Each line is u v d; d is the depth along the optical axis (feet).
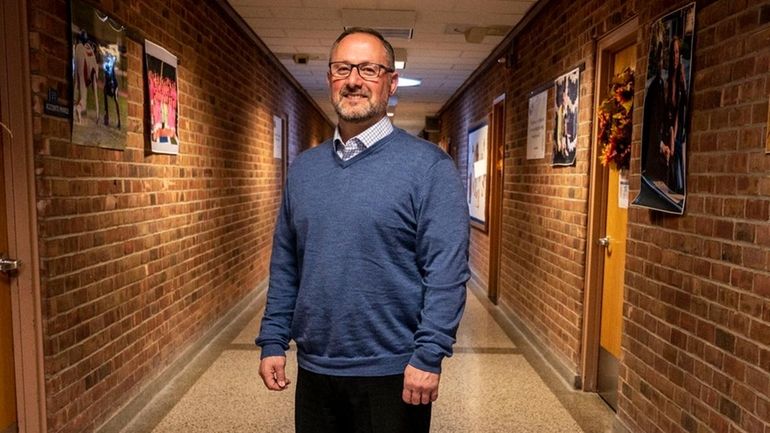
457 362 11.89
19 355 6.49
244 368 11.19
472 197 22.88
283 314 5.28
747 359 5.32
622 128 8.59
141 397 9.08
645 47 7.63
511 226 15.70
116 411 8.26
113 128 7.95
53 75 6.53
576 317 10.35
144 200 9.15
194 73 11.50
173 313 10.55
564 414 9.23
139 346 9.02
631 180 7.97
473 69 20.16
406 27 14.17
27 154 6.23
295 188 4.98
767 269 5.07
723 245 5.73
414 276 4.66
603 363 9.95
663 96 6.93
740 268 5.45
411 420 4.74
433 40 15.84
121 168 8.30
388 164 4.57
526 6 12.69
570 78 10.78
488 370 11.41
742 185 5.44
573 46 10.75
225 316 14.25
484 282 20.07
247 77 16.05
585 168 10.02
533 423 8.89
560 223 11.34
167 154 10.09
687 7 6.40
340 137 4.81
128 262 8.59
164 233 10.04
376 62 4.61
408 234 4.58
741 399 5.40
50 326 6.55
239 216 15.55
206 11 12.22
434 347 4.30
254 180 17.28
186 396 9.75
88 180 7.34
